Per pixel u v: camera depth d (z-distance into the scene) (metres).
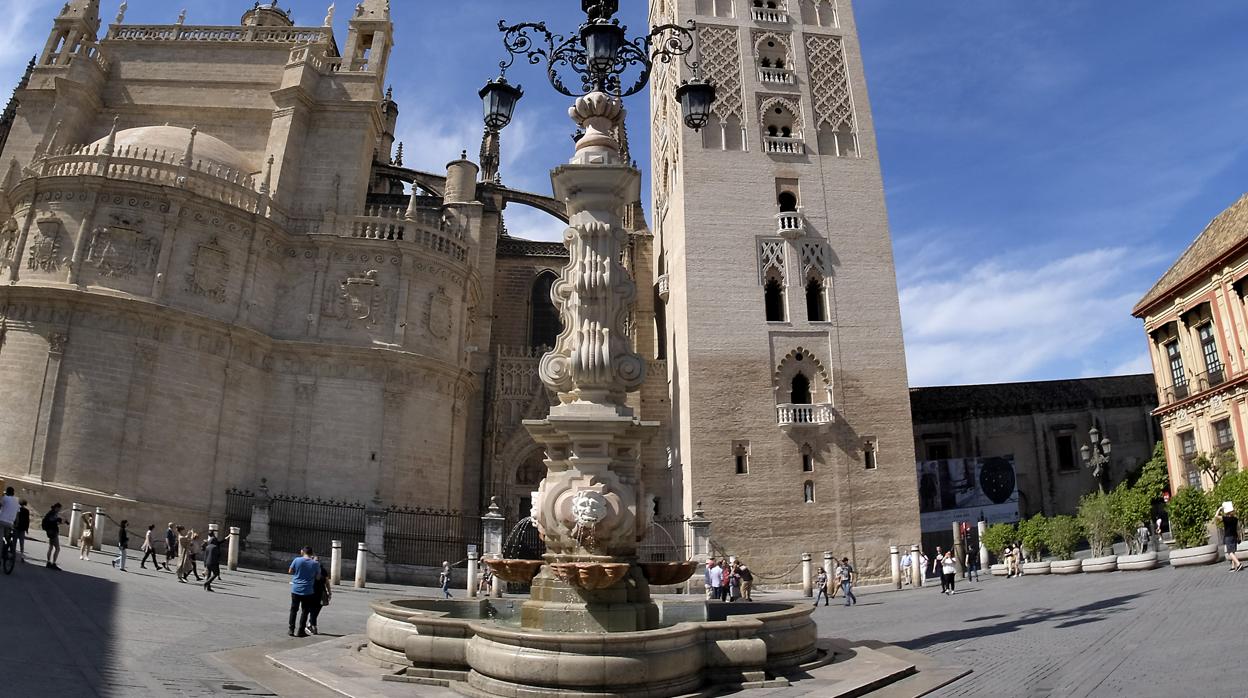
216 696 9.26
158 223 34.59
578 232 12.68
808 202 41.66
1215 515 26.97
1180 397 42.53
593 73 13.88
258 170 43.38
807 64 44.25
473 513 43.38
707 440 37.47
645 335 48.94
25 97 43.09
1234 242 37.03
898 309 40.59
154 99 44.66
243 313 36.50
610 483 11.52
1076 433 54.19
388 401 38.03
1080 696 8.88
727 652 10.56
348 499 36.50
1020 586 28.86
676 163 43.59
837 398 38.91
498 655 9.44
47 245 33.44
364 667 11.67
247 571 30.27
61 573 20.53
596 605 10.80
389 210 41.62
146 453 32.34
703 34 43.62
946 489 49.19
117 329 32.75
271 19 56.09
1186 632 12.88
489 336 47.25
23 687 8.43
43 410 31.25
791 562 36.41
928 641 14.77
